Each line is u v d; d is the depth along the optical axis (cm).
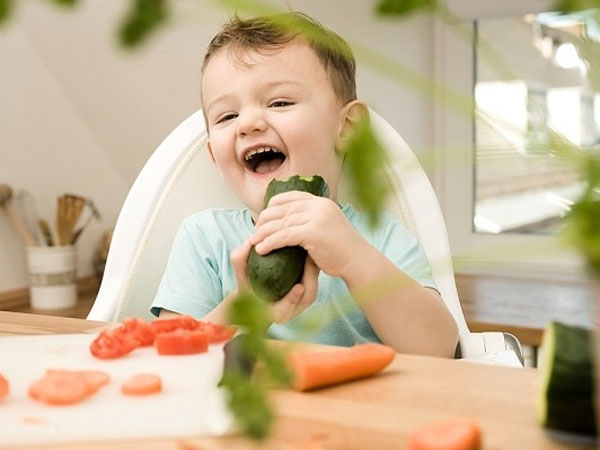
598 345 36
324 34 43
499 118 28
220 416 46
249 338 28
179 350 62
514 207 204
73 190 201
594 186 25
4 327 75
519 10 192
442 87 28
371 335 100
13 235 188
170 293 107
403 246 105
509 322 143
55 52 186
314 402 48
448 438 38
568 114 185
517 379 52
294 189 79
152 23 20
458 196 212
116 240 113
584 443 40
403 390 50
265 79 102
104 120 199
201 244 112
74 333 72
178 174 118
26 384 54
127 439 45
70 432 45
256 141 103
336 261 78
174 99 187
